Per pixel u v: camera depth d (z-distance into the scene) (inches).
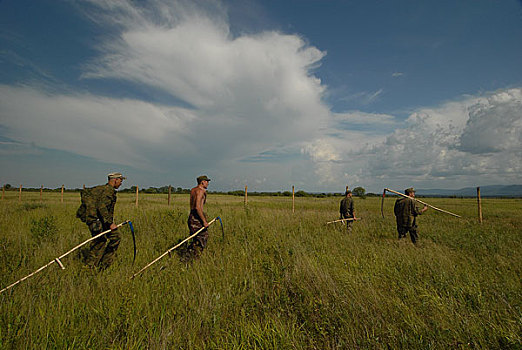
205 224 210.2
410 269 182.7
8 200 866.1
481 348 104.7
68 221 372.5
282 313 128.5
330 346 108.3
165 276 162.1
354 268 183.9
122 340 102.3
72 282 150.7
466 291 147.3
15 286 143.6
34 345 95.9
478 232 340.8
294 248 220.8
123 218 380.2
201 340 109.0
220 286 150.9
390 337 108.9
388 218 527.8
